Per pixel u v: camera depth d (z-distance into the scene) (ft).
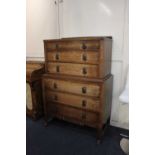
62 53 5.92
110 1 6.02
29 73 7.00
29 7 8.18
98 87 5.27
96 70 5.33
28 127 6.98
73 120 6.22
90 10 6.50
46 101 6.75
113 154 5.22
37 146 5.67
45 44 6.29
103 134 6.14
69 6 6.96
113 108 6.88
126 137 6.05
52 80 6.30
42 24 8.00
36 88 7.35
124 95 4.81
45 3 7.63
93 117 5.68
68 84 5.91
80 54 5.51
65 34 7.38
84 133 6.48
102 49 5.06
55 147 5.61
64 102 6.23
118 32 6.13
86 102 5.66
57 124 7.24
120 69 6.40
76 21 6.94
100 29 6.46
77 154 5.24
